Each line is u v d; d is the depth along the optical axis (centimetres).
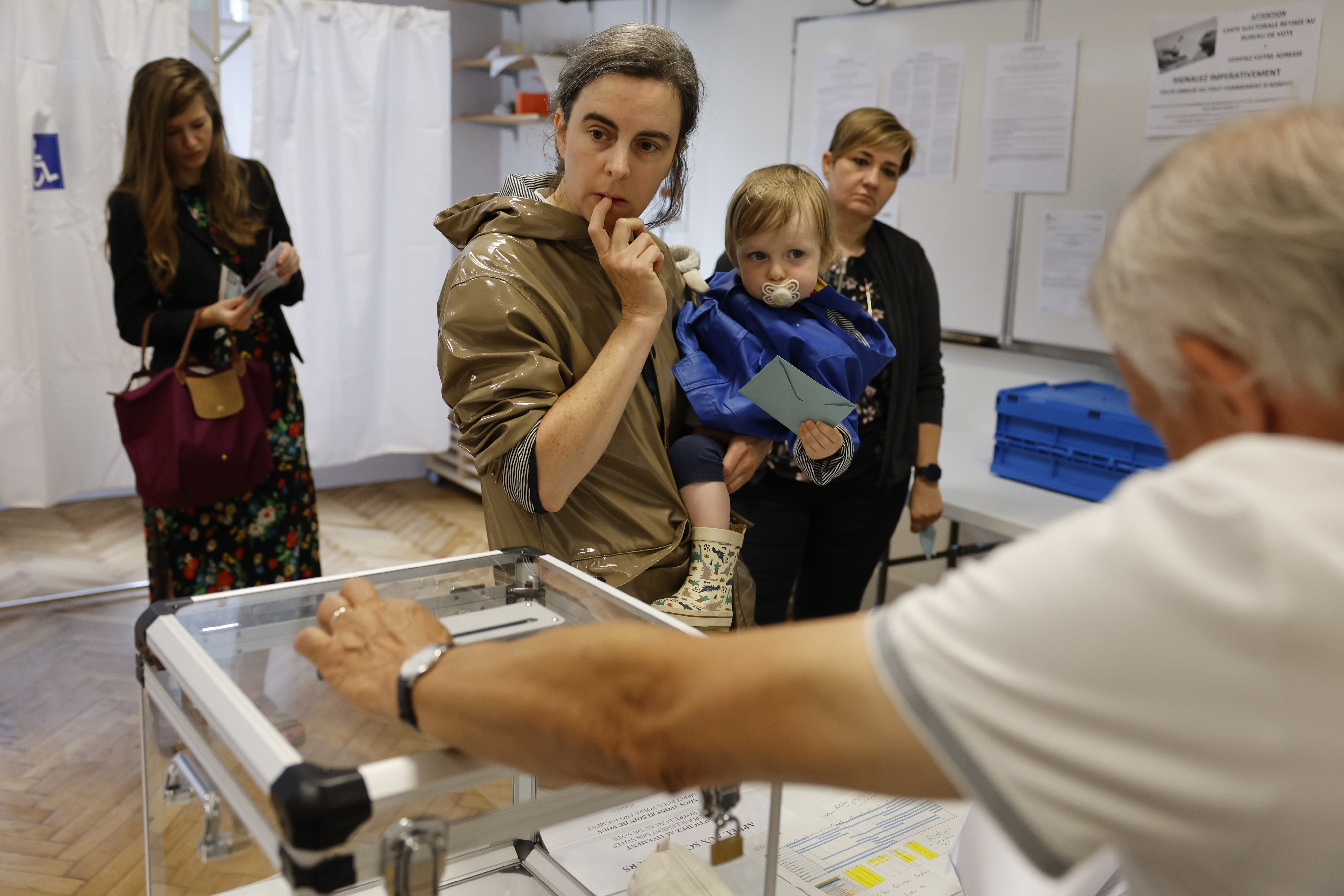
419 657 71
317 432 440
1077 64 294
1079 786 45
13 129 321
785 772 52
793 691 51
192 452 245
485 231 121
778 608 238
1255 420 51
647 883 92
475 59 508
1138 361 55
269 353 274
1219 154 51
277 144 410
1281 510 43
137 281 254
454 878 103
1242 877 45
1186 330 51
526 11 512
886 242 244
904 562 274
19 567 375
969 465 298
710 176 421
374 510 476
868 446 236
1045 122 304
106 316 354
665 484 130
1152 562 44
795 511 232
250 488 258
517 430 111
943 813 122
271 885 80
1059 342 309
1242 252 48
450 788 68
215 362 258
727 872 90
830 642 52
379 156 432
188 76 246
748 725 52
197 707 75
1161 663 43
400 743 70
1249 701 42
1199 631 43
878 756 49
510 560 106
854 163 234
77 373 353
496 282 115
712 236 424
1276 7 251
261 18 395
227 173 260
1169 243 51
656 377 136
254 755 66
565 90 120
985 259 326
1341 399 48
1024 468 279
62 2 323
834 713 50
